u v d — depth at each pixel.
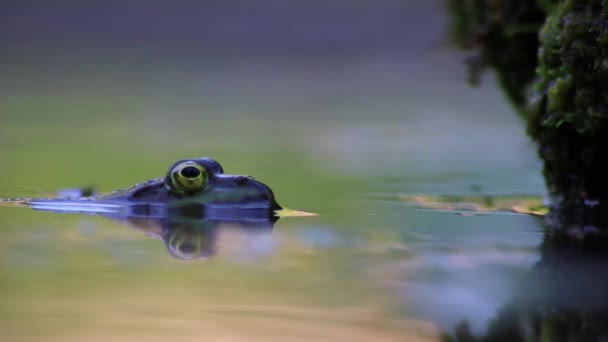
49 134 25.70
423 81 43.84
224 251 11.48
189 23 60.25
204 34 58.09
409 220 14.02
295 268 10.66
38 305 9.02
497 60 19.34
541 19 18.69
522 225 13.82
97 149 22.61
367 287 9.81
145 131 26.95
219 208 13.95
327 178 18.72
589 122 14.19
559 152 15.43
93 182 17.33
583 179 15.32
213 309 8.98
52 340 7.92
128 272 10.38
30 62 48.25
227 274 10.33
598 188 15.30
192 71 46.69
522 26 18.72
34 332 8.17
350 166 20.53
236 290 9.69
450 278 10.15
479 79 19.72
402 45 54.50
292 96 38.31
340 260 11.02
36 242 11.77
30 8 60.94
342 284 9.92
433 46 20.48
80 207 14.37
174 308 8.95
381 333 8.27
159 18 59.78
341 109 34.28
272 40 56.69
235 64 49.62
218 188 14.07
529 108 15.69
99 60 49.75
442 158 22.06
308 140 25.55
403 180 18.53
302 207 15.02
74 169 19.05
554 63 14.93
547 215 14.73
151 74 45.38
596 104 14.15
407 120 30.92
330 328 8.41
